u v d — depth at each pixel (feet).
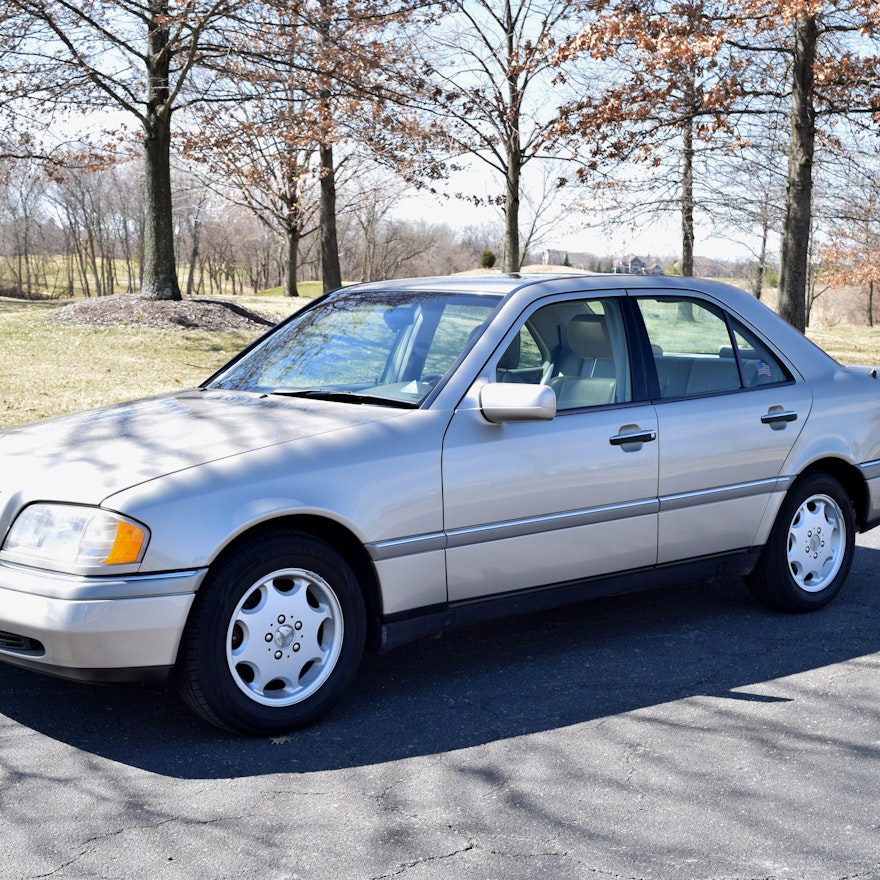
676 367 16.33
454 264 282.77
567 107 63.62
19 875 9.41
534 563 14.57
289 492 12.57
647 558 15.72
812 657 15.55
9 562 12.19
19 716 13.17
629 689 14.20
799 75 58.44
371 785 11.31
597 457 14.93
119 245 271.28
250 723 12.42
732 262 116.16
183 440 13.17
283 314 75.66
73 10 58.49
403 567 13.47
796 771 11.71
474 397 14.24
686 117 60.95
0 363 50.11
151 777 11.48
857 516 18.76
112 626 11.62
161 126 64.54
